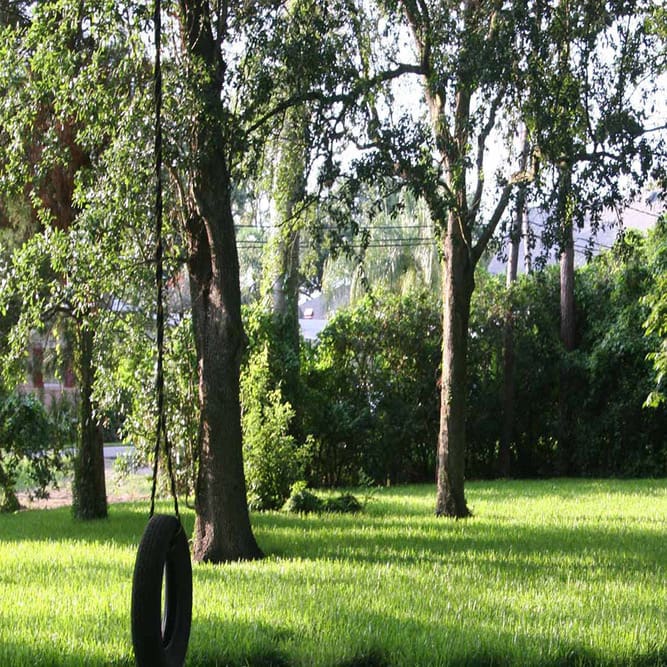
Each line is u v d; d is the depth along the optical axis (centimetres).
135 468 1944
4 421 2203
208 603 1021
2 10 1920
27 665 795
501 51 1534
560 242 1611
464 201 1845
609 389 3241
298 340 2945
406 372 3164
